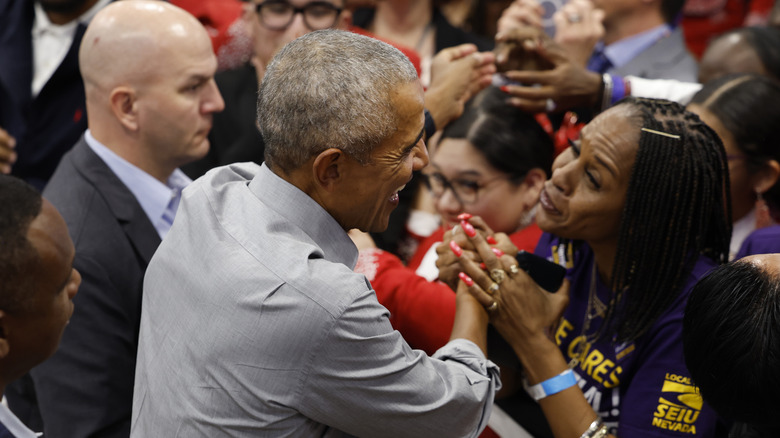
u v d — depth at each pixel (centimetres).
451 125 255
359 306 151
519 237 249
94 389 220
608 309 196
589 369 200
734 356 148
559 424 191
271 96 155
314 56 152
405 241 321
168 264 166
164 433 162
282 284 151
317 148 153
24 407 242
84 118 357
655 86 274
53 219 150
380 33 399
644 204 186
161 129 237
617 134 186
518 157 249
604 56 403
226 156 330
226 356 153
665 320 189
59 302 152
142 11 234
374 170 155
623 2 394
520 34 268
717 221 194
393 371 153
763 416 149
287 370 151
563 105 273
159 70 231
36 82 378
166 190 248
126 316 229
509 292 191
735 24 517
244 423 155
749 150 239
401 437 161
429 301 214
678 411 185
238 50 386
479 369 172
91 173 237
